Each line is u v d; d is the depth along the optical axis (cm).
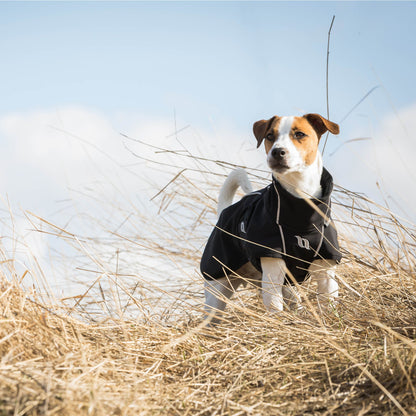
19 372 266
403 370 275
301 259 427
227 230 482
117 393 273
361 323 388
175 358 347
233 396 297
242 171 525
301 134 434
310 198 425
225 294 494
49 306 344
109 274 391
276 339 362
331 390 293
